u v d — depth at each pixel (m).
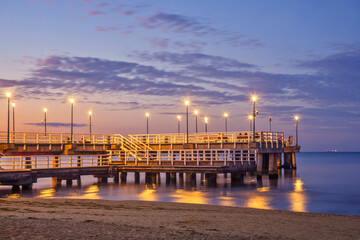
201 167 49.16
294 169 86.75
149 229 17.03
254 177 62.69
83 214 21.69
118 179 53.47
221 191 42.50
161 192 41.78
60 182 49.09
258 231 18.00
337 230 19.36
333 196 39.06
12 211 21.77
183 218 21.23
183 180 54.53
